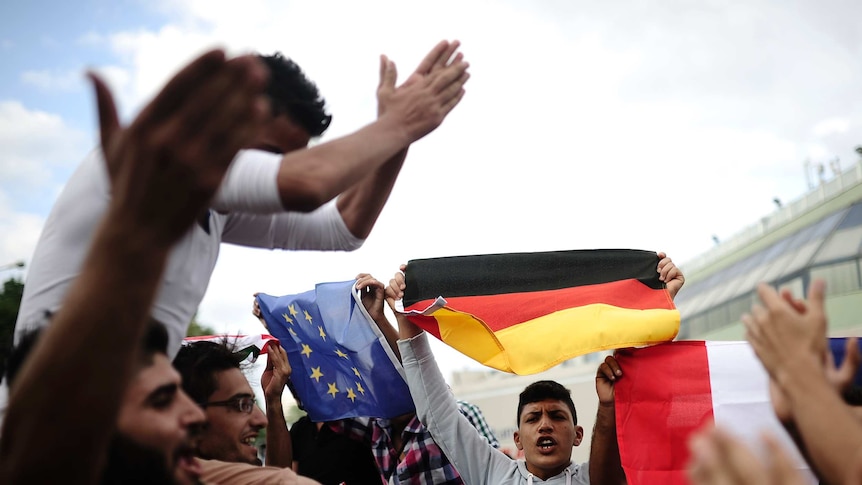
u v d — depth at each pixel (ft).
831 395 4.25
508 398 41.75
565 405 13.53
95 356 3.33
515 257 12.17
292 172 5.16
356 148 5.40
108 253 3.32
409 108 5.74
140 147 3.28
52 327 3.35
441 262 12.37
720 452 3.08
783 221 55.67
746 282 57.57
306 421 14.85
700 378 10.48
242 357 12.10
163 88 3.32
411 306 12.20
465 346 11.51
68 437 3.38
